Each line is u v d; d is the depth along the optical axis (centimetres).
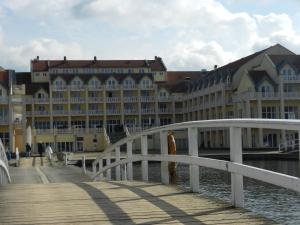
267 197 1805
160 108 10106
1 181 1788
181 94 10150
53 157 5988
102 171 2181
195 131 970
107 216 757
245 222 679
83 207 845
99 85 9775
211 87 8756
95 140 8981
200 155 5341
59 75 9738
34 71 10419
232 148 778
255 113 7462
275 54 8100
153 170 4091
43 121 9606
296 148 5391
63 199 944
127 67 10869
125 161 1606
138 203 869
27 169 3728
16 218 756
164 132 1170
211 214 742
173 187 1088
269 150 6431
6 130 8031
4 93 8012
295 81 7431
